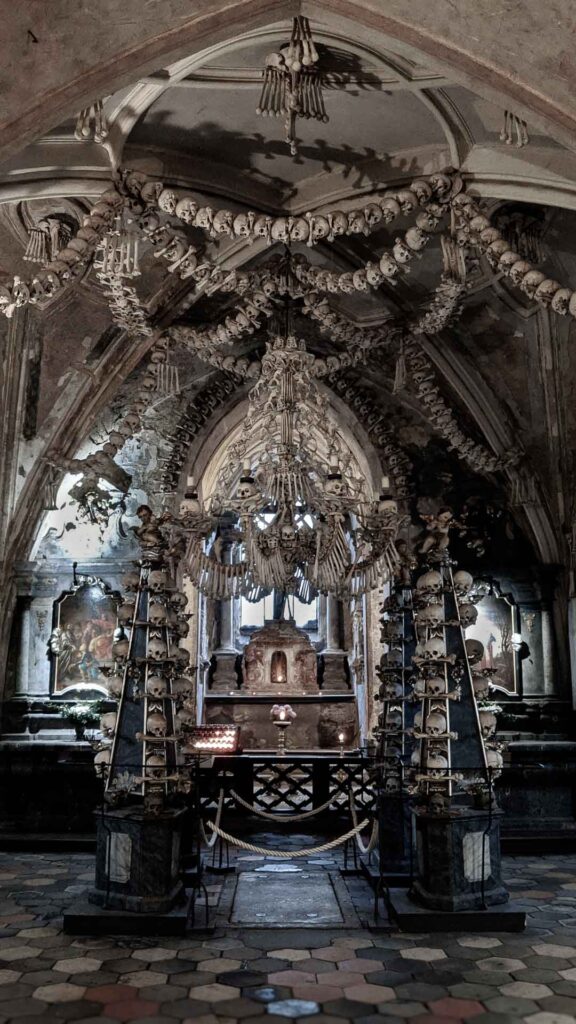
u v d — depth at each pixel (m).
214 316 12.35
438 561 7.87
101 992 5.52
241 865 9.52
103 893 7.13
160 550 8.07
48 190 7.78
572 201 7.85
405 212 8.04
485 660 12.64
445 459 13.23
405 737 8.57
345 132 8.95
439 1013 5.17
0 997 5.43
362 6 6.27
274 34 7.19
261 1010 5.23
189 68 7.41
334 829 11.48
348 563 8.38
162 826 7.06
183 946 6.50
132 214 8.29
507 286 11.09
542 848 10.51
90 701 12.10
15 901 7.88
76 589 12.64
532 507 12.61
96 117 7.36
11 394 11.71
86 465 11.27
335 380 13.30
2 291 7.34
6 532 12.17
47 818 11.04
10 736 12.02
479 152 8.14
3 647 12.23
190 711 8.14
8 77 6.02
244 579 8.59
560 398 12.13
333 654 19.69
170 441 13.13
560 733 12.26
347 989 5.58
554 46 6.01
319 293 11.34
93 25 6.02
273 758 11.84
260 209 10.17
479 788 7.49
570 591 12.39
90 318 11.41
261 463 8.73
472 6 6.04
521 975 5.82
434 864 7.11
